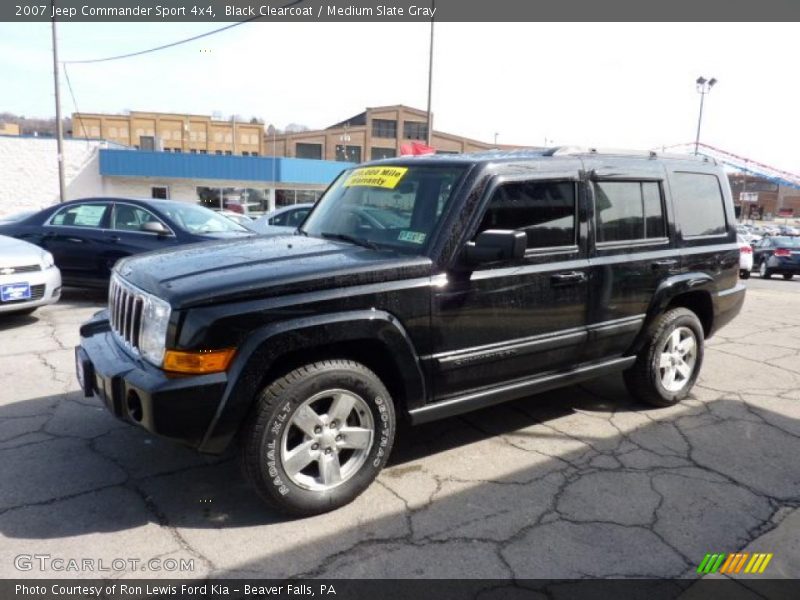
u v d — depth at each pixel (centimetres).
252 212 3559
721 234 510
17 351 607
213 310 285
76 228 852
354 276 314
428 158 400
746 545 299
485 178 358
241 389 286
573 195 399
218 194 3509
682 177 479
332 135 7812
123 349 331
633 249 433
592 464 383
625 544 297
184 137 7394
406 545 292
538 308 380
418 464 379
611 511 327
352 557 282
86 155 3328
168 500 329
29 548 283
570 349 404
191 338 283
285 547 289
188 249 384
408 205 374
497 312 362
